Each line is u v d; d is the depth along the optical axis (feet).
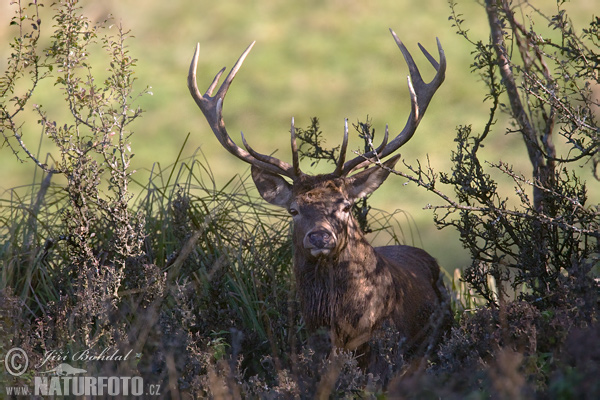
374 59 166.81
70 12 50.75
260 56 169.58
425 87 52.95
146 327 44.62
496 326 41.34
